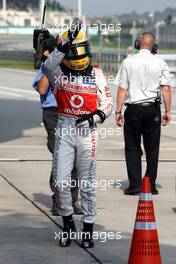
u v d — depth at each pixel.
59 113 20.27
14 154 36.94
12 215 23.72
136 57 26.95
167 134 46.31
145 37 26.94
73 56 19.80
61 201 20.36
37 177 30.44
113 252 19.73
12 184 28.84
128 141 27.23
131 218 23.42
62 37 20.00
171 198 26.67
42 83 22.38
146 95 26.91
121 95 27.06
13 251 19.66
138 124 27.02
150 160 27.20
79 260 18.97
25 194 26.97
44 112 23.89
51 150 24.03
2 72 112.38
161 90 27.20
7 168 32.69
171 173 31.94
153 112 26.98
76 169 21.28
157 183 29.56
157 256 17.88
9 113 58.34
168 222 23.08
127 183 29.36
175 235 21.56
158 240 19.62
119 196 26.83
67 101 20.03
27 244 20.36
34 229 21.98
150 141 27.17
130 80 26.91
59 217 23.50
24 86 87.12
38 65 22.94
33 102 68.19
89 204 20.25
